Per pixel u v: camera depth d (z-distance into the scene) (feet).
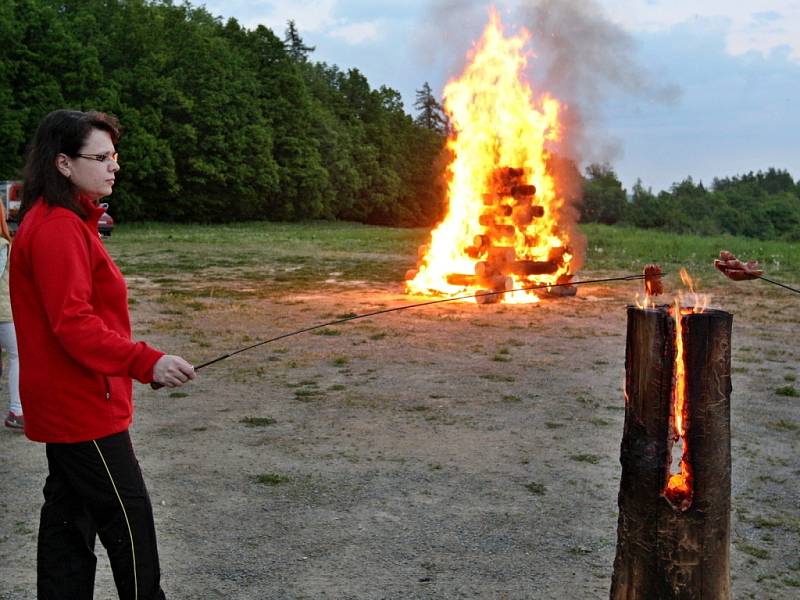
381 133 262.26
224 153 166.30
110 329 8.82
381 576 11.99
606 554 12.83
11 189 85.97
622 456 8.96
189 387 23.63
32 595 11.40
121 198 142.20
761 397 23.22
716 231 194.80
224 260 68.85
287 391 23.27
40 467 16.58
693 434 8.52
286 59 199.00
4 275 18.43
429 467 16.84
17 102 125.18
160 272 57.52
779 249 77.10
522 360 27.73
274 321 35.63
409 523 13.96
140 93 150.00
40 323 8.68
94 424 8.73
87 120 8.89
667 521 8.63
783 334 33.78
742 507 14.97
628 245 81.05
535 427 19.81
